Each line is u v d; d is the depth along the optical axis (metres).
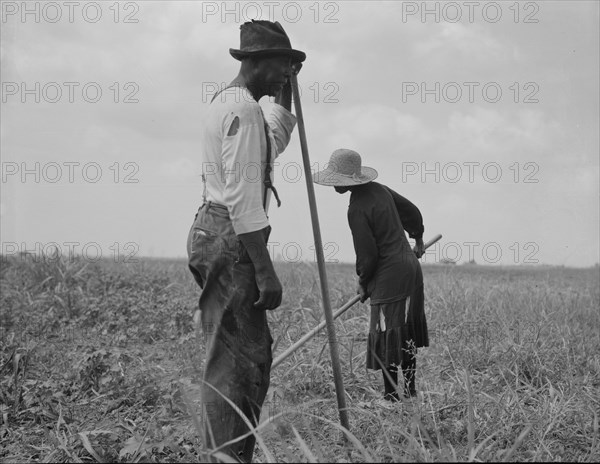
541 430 4.53
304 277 11.59
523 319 8.42
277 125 4.05
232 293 3.63
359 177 5.69
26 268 11.91
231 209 3.56
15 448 4.94
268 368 3.75
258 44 3.83
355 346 7.44
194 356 6.80
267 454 3.34
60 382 6.26
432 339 7.55
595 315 8.79
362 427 4.86
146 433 4.57
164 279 12.14
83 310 9.36
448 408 5.14
